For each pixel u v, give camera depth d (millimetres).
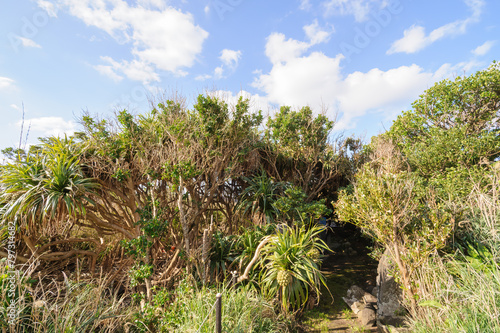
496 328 2281
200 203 6008
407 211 3807
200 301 3551
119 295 5066
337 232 11430
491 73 10766
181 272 4766
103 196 5387
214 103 5832
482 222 4000
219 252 5324
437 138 8539
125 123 5145
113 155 5047
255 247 5223
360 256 8695
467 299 2867
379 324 4051
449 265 3695
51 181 4363
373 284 6309
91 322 3180
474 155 7469
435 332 2801
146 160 4938
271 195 6969
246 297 3920
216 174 5805
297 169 8680
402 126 12289
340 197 4840
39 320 2766
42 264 5180
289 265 4559
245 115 6258
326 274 7105
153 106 5762
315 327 4312
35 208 4191
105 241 5848
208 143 5617
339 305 5188
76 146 5238
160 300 3773
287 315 4266
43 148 5172
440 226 3607
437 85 11766
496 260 3352
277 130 8352
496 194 3764
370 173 4254
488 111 11203
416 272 3682
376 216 3857
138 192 5547
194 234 6035
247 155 7363
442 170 7777
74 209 4391
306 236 4887
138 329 3631
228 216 7785
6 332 2516
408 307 3693
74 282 4016
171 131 5098
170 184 5336
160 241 5520
